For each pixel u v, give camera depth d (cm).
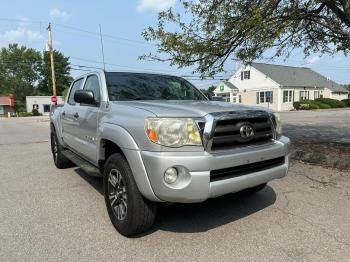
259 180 377
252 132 372
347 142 957
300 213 437
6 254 340
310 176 609
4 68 8588
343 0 677
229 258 328
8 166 775
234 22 775
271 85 4359
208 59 836
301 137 1113
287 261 321
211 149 343
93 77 531
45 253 342
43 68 8525
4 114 7375
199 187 330
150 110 360
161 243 361
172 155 330
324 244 353
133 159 350
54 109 739
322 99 4541
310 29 848
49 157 891
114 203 397
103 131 409
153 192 337
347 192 517
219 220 418
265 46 734
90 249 349
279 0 724
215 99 546
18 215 446
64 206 479
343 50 783
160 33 830
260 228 394
